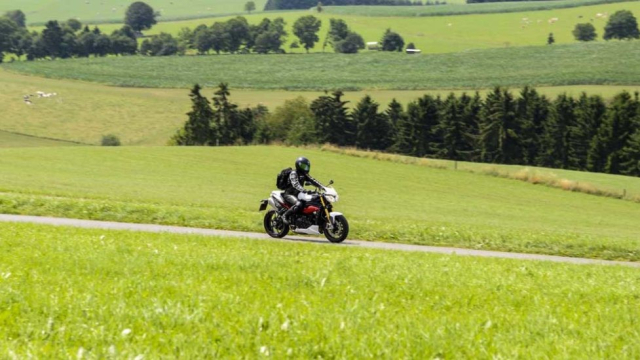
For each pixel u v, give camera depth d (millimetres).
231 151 143125
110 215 45438
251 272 23281
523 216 85375
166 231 39344
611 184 131875
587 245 44719
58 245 27703
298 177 39469
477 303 19984
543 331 16453
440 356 13750
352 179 116812
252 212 54281
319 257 28578
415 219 68250
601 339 15945
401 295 20484
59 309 15828
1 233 31875
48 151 129625
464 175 127250
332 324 15609
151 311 15789
